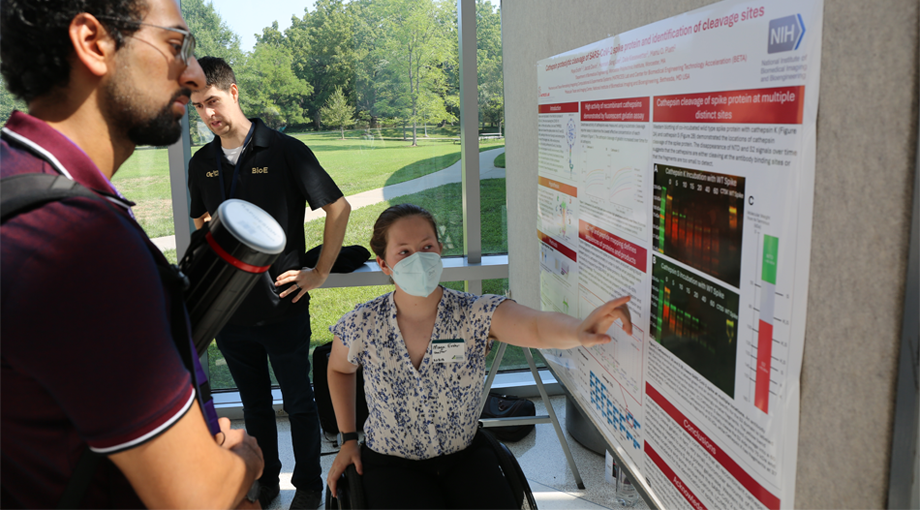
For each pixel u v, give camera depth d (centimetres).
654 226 128
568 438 326
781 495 91
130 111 76
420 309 174
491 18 327
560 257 198
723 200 101
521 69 243
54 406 67
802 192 83
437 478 174
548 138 206
